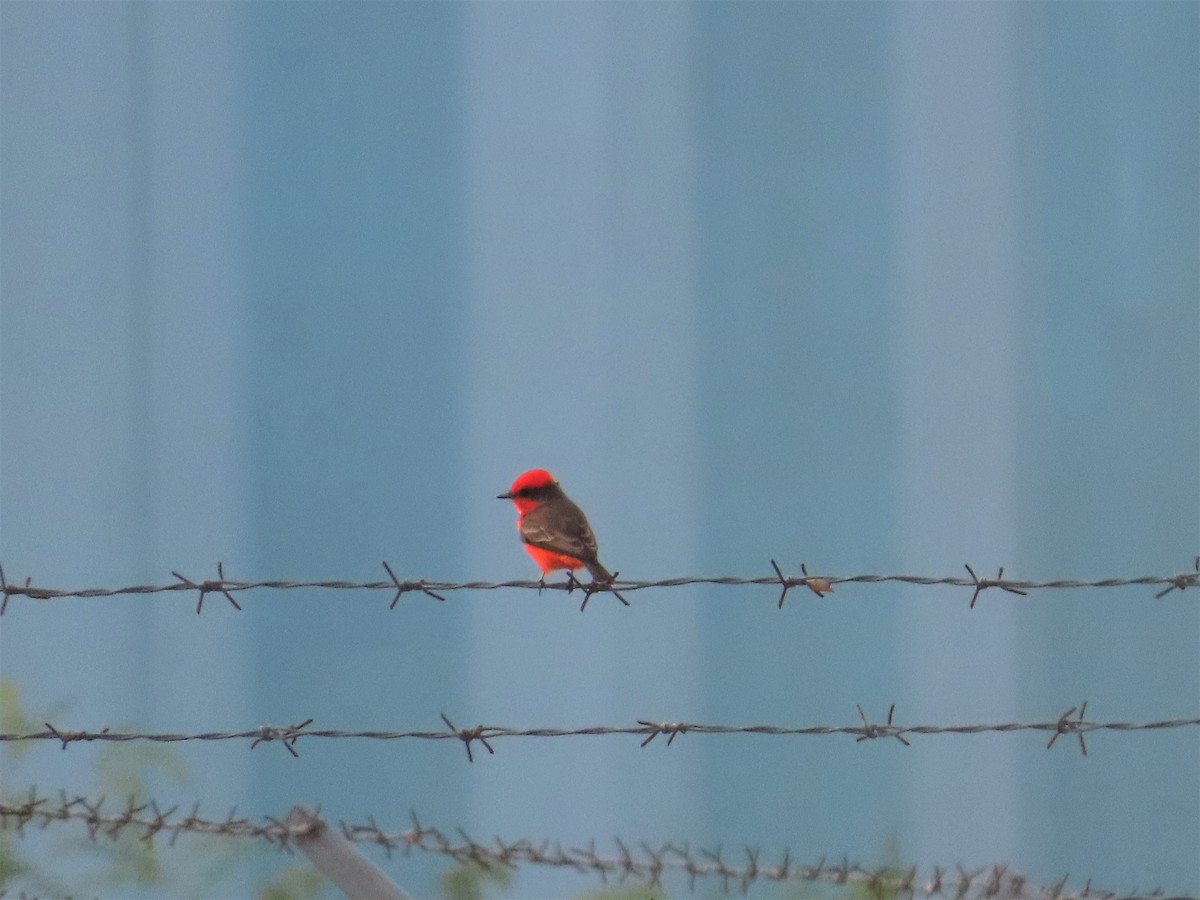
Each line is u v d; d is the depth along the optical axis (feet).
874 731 31.91
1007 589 33.78
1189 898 35.27
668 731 31.78
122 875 44.65
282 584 32.32
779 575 34.01
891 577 33.71
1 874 42.68
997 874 34.91
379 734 31.96
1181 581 33.91
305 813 32.83
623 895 45.50
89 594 31.78
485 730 32.01
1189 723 31.86
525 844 38.83
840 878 38.11
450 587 33.37
